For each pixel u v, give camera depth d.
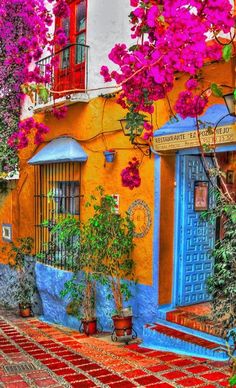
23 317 8.84
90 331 6.90
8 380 4.56
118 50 4.54
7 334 7.05
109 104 7.03
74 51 7.92
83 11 7.82
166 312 6.06
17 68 9.59
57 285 8.06
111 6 7.07
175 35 3.71
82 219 7.65
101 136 7.20
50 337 6.78
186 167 6.37
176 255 6.32
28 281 9.02
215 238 6.70
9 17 9.20
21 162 9.65
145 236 6.39
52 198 8.38
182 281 6.36
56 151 7.92
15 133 9.57
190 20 3.68
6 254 10.50
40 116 8.86
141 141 6.35
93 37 7.41
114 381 4.46
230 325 4.23
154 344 5.82
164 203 6.21
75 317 7.59
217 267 4.20
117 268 6.52
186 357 5.17
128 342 6.21
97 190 7.27
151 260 6.29
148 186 6.35
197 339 5.42
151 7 3.94
